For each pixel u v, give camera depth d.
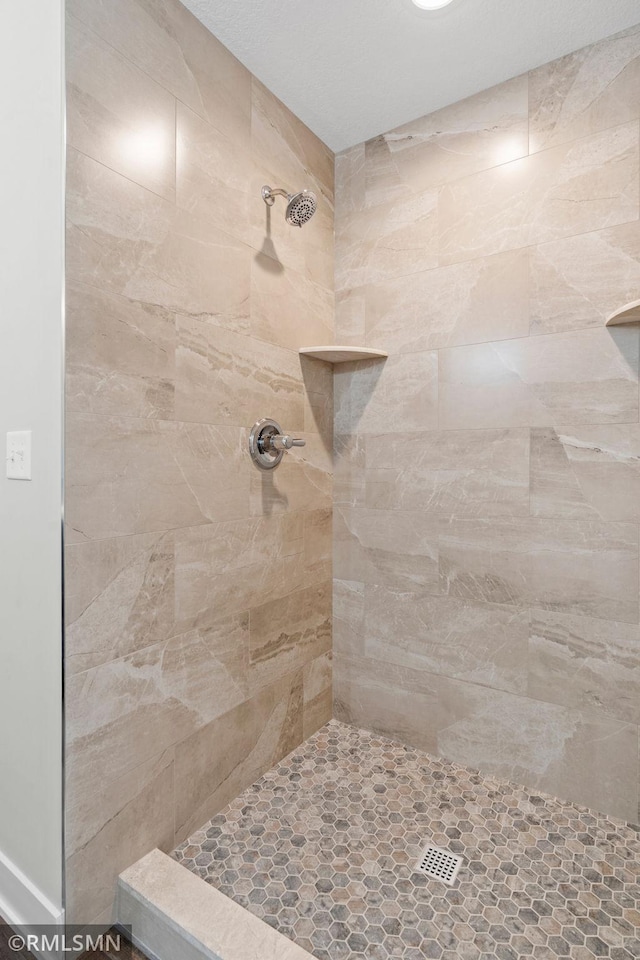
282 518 1.71
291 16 1.36
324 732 1.91
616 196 1.43
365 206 1.89
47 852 1.11
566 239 1.51
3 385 1.19
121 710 1.18
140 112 1.21
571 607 1.52
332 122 1.80
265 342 1.62
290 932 1.10
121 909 1.18
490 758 1.66
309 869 1.27
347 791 1.57
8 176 1.17
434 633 1.76
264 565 1.63
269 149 1.63
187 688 1.36
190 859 1.30
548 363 1.54
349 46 1.46
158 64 1.25
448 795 1.56
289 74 1.57
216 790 1.46
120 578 1.17
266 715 1.66
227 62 1.46
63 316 1.04
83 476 1.09
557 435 1.53
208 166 1.40
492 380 1.63
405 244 1.80
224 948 1.02
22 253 1.13
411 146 1.79
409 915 1.15
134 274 1.19
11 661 1.19
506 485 1.62
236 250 1.50
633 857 1.32
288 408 1.73
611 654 1.47
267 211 1.62
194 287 1.36
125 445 1.18
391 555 1.84
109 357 1.14
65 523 1.05
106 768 1.15
